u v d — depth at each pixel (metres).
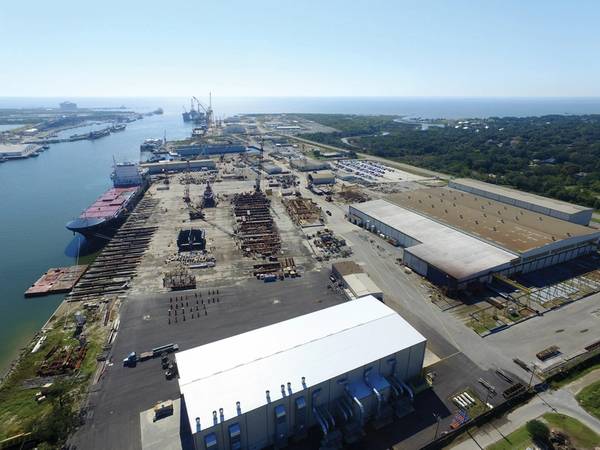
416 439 36.47
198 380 36.06
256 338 41.94
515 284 61.16
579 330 52.50
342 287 64.25
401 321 44.84
